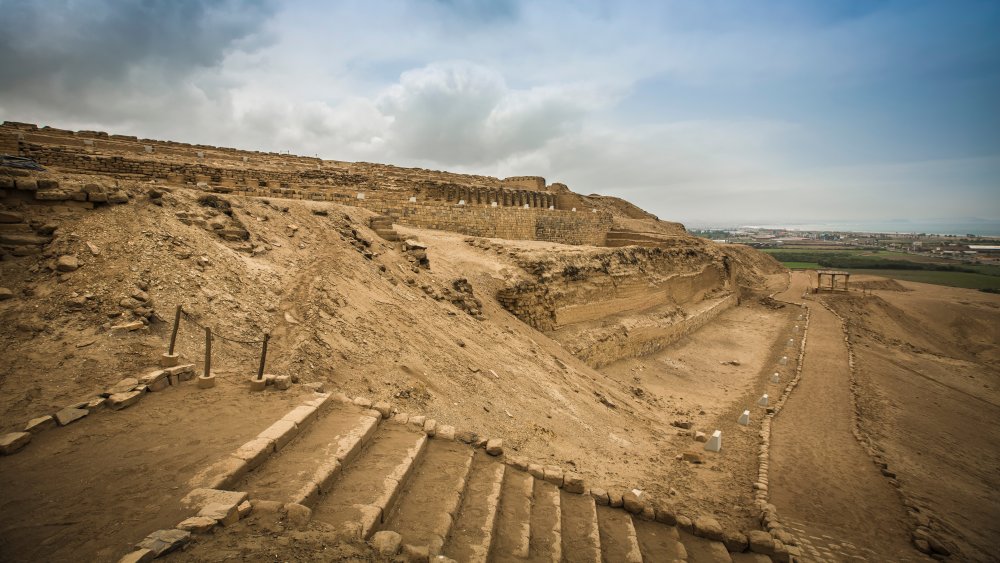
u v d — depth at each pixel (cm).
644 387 3138
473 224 4178
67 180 1395
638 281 4388
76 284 1195
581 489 1186
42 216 1319
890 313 7538
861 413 2770
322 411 1080
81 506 671
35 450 794
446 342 1861
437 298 2373
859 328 5984
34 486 710
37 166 1538
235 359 1217
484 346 2091
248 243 1756
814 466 1889
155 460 796
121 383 995
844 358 4162
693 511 1326
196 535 622
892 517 1545
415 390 1384
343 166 5231
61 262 1217
